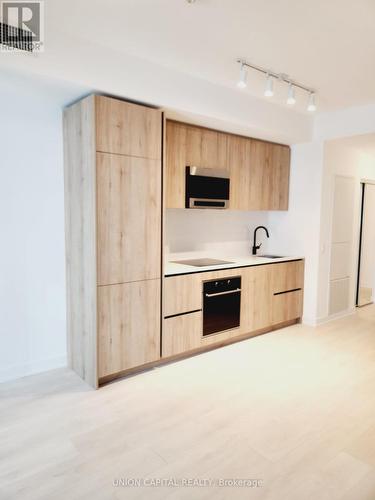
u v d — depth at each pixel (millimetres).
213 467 1972
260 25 2314
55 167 3098
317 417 2480
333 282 4809
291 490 1812
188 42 2555
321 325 4621
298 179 4613
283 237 4836
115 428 2322
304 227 4594
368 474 1932
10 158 2865
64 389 2844
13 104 2838
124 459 2029
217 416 2473
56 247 3162
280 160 4531
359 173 5055
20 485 1829
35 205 3020
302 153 4547
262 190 4332
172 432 2283
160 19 2256
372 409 2590
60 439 2201
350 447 2160
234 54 2736
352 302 5227
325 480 1883
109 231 2803
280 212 4848
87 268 2844
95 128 2652
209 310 3576
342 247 4914
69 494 1774
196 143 3584
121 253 2889
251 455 2074
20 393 2770
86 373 2965
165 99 2969
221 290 3662
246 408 2582
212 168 3717
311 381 3014
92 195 2713
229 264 3771
